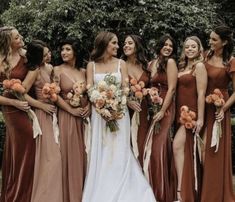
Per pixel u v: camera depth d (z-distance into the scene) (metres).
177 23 8.98
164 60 5.89
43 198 5.44
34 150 5.57
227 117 5.77
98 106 5.61
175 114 5.95
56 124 5.63
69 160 5.60
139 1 8.91
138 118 5.89
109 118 5.68
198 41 5.82
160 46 5.90
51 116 5.64
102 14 8.85
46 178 5.48
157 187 5.85
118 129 5.76
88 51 8.97
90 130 5.75
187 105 5.79
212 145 5.68
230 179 5.80
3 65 5.43
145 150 5.91
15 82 5.39
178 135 5.85
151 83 6.00
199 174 5.81
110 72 5.78
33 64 5.52
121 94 5.66
